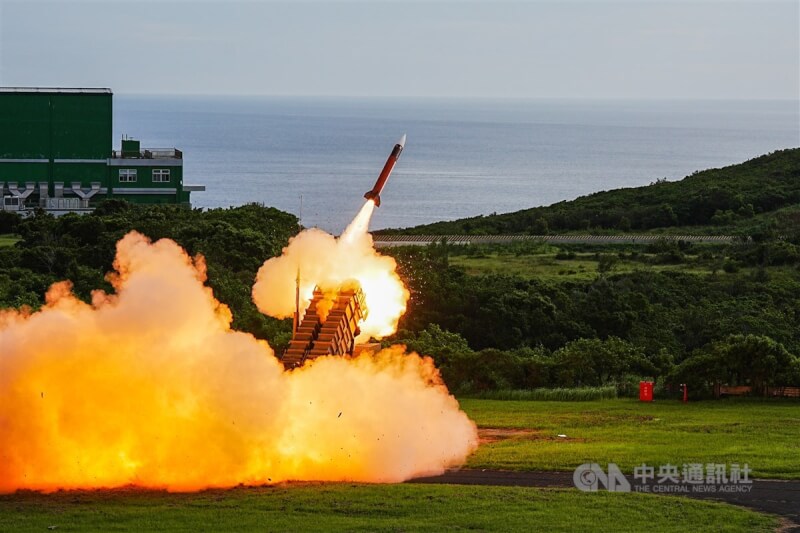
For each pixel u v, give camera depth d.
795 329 72.31
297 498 32.69
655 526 30.27
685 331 71.81
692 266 92.25
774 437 41.81
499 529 29.83
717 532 29.86
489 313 68.44
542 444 40.88
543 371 54.97
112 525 30.02
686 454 38.44
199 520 30.48
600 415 47.72
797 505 32.75
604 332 70.69
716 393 52.50
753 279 85.69
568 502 32.47
